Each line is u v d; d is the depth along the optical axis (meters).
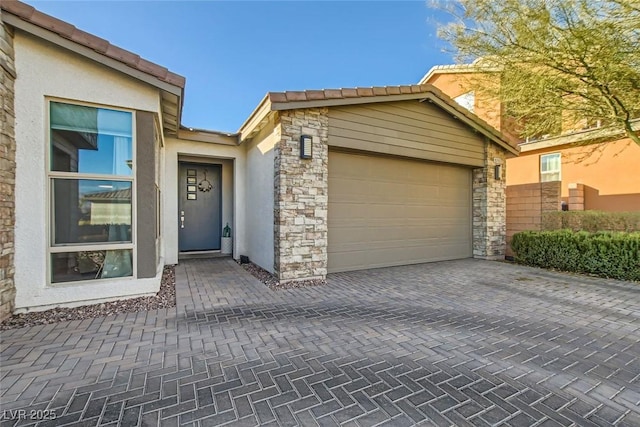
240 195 8.29
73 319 3.82
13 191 3.80
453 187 8.58
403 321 3.90
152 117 4.69
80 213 4.28
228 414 2.11
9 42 3.71
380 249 7.30
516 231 8.84
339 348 3.13
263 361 2.85
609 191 10.62
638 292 5.32
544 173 12.52
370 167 7.11
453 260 8.45
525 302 4.73
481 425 2.02
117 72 4.41
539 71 6.35
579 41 5.54
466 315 4.14
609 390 2.45
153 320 3.84
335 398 2.30
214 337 3.36
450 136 7.95
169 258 7.54
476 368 2.77
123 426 1.98
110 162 4.46
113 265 4.54
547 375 2.66
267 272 6.55
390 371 2.70
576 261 6.82
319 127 5.96
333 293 5.16
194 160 8.52
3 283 3.64
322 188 5.98
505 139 8.68
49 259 4.09
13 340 3.21
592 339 3.41
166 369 2.69
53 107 4.12
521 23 5.77
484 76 7.27
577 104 6.87
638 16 5.18
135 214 4.60
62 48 4.02
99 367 2.70
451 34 6.62
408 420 2.07
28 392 2.32
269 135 6.33
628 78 5.91
